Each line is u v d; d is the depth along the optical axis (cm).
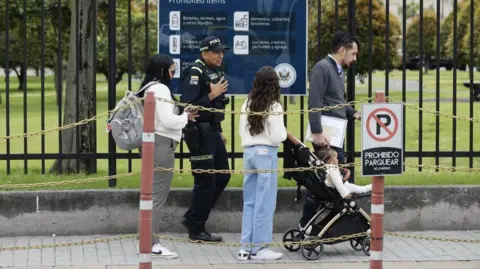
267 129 1015
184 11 1186
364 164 845
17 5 2423
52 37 2934
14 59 3159
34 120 2823
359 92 3606
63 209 1137
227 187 1177
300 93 1205
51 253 1051
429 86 4244
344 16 2062
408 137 2297
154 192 1040
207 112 1077
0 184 1166
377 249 855
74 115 1422
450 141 2217
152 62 1041
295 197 1166
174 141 1041
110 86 1184
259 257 1034
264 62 1198
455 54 1210
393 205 1173
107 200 1141
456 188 1180
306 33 1199
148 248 861
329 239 1020
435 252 1075
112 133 1038
